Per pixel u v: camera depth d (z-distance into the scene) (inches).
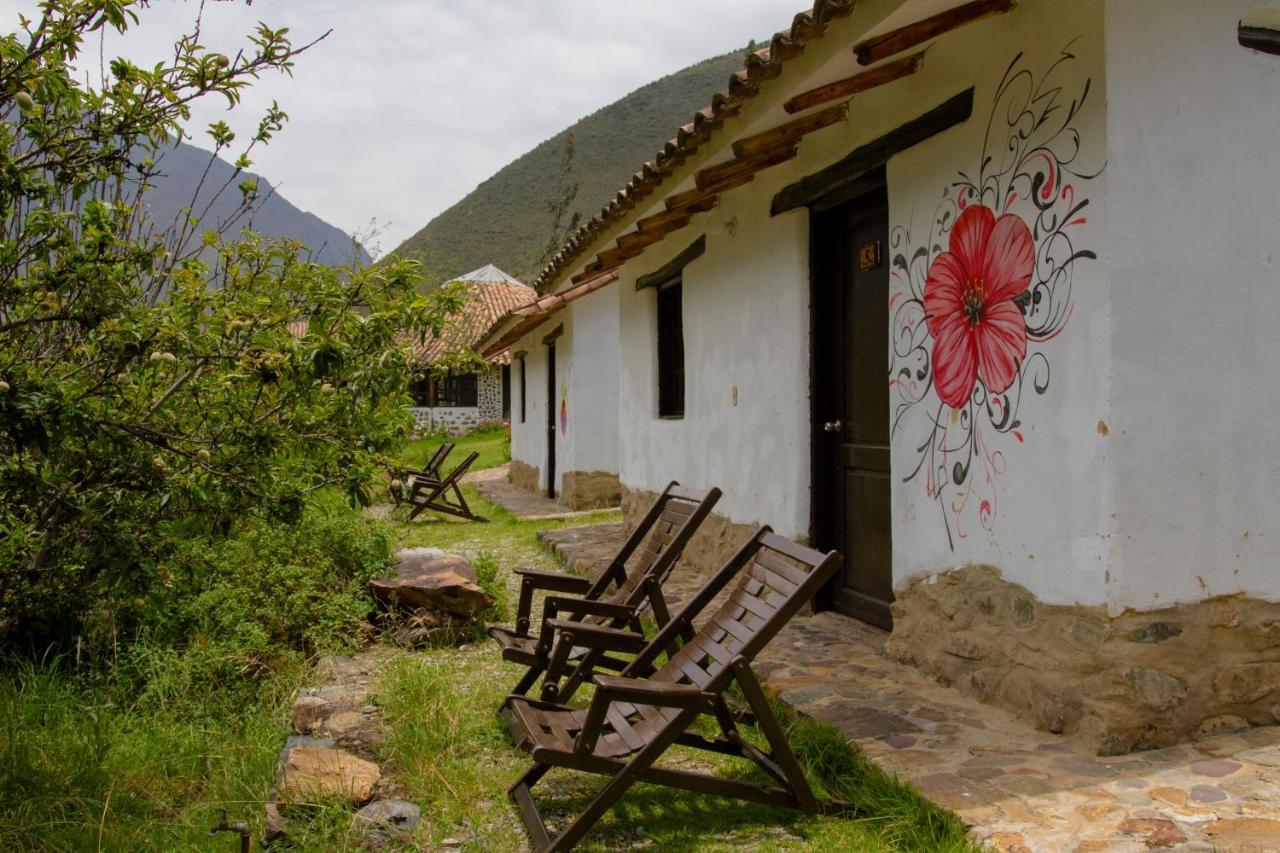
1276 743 126.6
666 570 149.9
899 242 172.9
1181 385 127.7
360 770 130.3
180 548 156.4
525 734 133.5
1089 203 126.9
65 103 113.0
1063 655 133.0
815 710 147.5
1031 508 139.0
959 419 156.2
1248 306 131.6
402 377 133.0
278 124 150.6
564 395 500.1
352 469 141.6
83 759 136.0
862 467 198.5
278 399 136.8
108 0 109.2
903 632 171.5
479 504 534.3
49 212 113.3
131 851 116.0
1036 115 136.6
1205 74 129.3
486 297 934.4
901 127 170.7
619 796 109.3
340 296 132.7
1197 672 129.0
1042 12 135.3
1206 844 99.5
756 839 114.3
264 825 118.4
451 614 212.1
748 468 236.1
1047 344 135.2
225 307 130.6
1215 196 129.8
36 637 187.3
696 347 271.3
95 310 116.3
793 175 211.3
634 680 111.7
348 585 214.1
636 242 281.3
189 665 173.8
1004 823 106.3
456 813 122.4
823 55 143.3
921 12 133.3
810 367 209.2
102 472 131.9
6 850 114.6
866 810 118.0
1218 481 129.6
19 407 106.2
